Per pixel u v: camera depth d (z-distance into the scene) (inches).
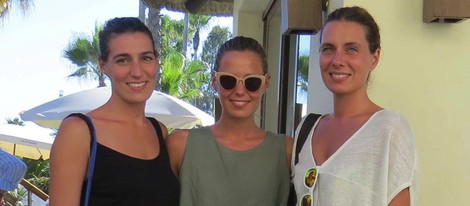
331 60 75.9
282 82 193.8
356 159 69.0
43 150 444.8
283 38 192.9
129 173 75.2
